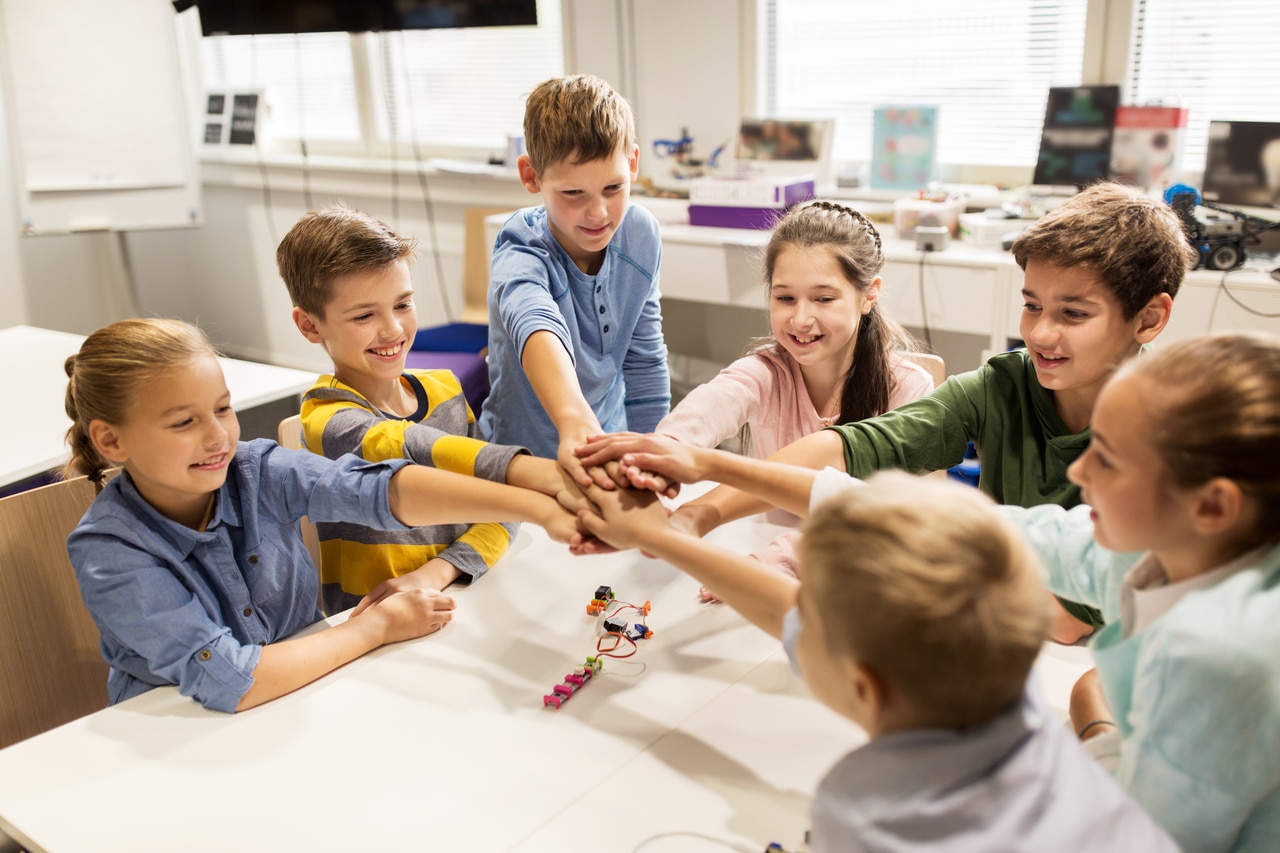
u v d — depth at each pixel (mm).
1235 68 2705
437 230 4098
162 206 4184
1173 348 718
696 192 3135
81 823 894
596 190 1497
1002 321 2613
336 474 1247
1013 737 604
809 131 3201
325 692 1082
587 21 3609
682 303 3691
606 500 1129
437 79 4141
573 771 943
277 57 4570
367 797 916
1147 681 718
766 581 978
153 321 1135
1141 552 846
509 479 1241
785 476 1139
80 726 1036
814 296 1434
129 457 1115
